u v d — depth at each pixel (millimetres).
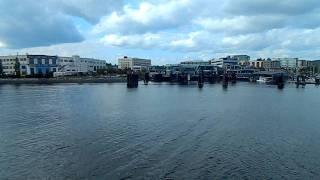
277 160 45094
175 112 88500
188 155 46500
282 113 89812
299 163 44000
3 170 40625
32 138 55906
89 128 64625
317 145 53250
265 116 83625
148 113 86188
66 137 56656
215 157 45812
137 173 39688
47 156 45750
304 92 175000
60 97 128875
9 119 75000
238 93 161750
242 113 88250
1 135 58094
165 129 64188
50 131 61531
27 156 45781
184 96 140375
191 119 76688
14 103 107062
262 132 63031
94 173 39719
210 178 38375
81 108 95562
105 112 87312
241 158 45656
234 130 64438
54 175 39188
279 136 59688
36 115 81188
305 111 94375
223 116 82125
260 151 49250
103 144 51969
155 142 53375
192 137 57375
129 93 154875
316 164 43688
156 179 37969
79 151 48062
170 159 44625
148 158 44969
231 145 52438
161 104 107812
